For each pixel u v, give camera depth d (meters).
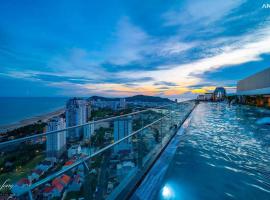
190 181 2.87
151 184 2.61
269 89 22.53
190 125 8.91
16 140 1.11
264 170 3.44
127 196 2.22
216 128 8.31
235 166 3.62
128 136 2.53
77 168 1.55
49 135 1.32
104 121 2.02
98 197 1.76
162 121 5.02
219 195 2.53
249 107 24.47
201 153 4.43
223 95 47.75
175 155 3.98
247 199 2.43
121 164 2.31
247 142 5.70
